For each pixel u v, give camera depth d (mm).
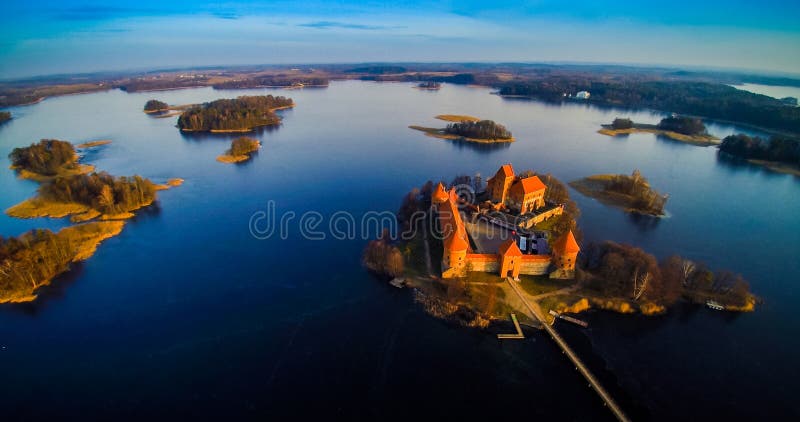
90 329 121625
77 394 99625
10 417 93688
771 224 195375
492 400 98812
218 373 105562
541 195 192250
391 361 109562
